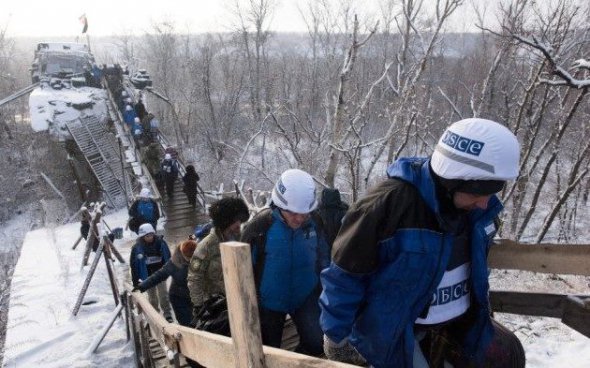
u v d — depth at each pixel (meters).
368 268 1.62
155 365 5.02
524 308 2.64
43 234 15.46
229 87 38.28
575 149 16.77
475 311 1.84
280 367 1.57
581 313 2.18
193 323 3.51
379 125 18.30
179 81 41.72
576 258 2.23
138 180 17.27
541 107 11.27
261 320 3.18
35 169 30.50
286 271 3.05
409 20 11.87
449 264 1.73
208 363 2.28
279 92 34.66
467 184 1.44
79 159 25.59
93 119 24.45
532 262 2.35
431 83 16.69
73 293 10.01
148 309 3.94
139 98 24.95
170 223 14.05
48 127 23.48
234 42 38.44
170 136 39.59
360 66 23.95
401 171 1.60
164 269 4.98
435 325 1.78
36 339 8.05
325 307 1.71
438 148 1.52
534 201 11.62
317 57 30.56
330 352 2.28
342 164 15.49
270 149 29.67
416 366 1.76
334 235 3.26
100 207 12.12
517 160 1.45
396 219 1.55
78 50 28.86
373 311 1.67
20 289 10.58
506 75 14.38
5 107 38.41
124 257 12.52
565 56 10.98
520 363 2.05
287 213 2.93
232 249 1.59
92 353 7.38
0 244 26.45
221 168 28.09
